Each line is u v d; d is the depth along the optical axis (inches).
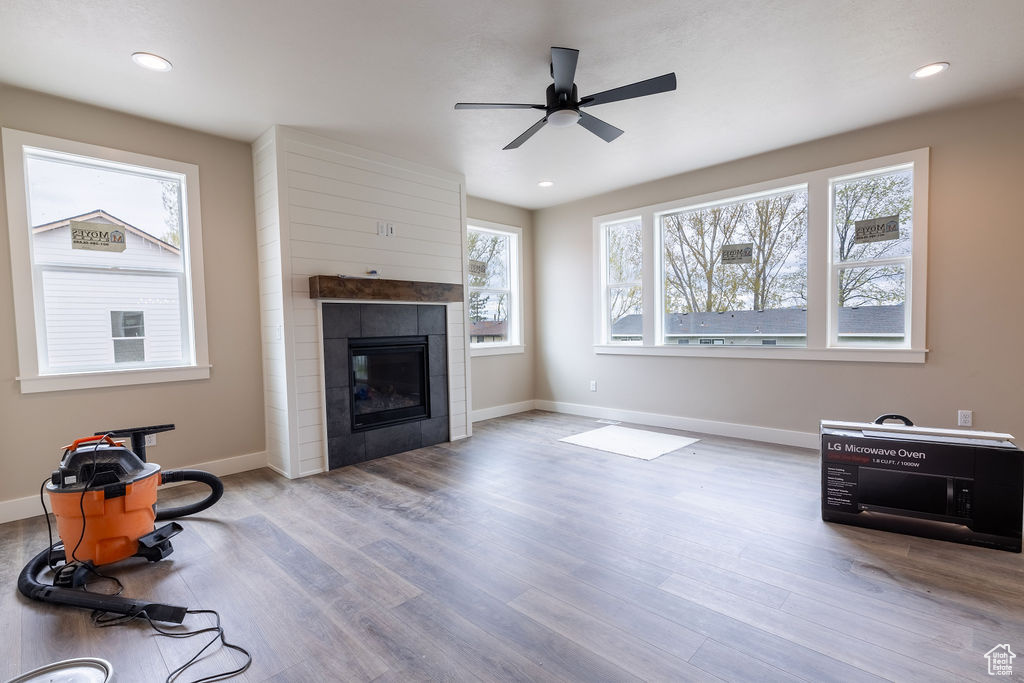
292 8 83.4
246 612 74.0
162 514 107.2
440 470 143.7
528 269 239.0
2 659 64.1
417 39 94.3
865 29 93.2
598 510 111.2
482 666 61.1
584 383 222.7
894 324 143.6
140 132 127.3
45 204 115.8
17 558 92.8
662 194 190.5
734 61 104.8
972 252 128.6
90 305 122.2
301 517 109.9
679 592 77.1
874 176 145.1
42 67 101.1
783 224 164.1
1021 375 123.6
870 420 146.3
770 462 144.9
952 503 92.4
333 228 146.3
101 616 73.2
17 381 110.7
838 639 65.0
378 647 65.2
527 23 89.7
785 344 165.3
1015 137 122.5
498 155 161.8
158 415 131.0
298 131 138.3
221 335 141.6
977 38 96.5
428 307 173.0
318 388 143.4
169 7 82.1
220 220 141.1
